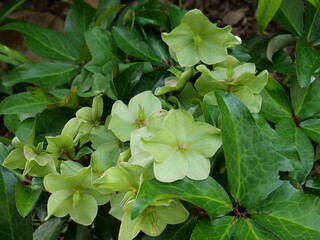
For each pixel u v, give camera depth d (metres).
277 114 0.33
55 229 0.35
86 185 0.29
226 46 0.34
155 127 0.28
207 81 0.31
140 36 0.38
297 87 0.34
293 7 0.40
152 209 0.27
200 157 0.27
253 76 0.31
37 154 0.31
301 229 0.26
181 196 0.26
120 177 0.27
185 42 0.32
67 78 0.43
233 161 0.27
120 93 0.36
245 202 0.27
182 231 0.29
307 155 0.31
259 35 0.40
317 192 0.33
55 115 0.35
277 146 0.30
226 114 0.27
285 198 0.27
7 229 0.31
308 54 0.35
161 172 0.26
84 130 0.33
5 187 0.32
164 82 0.36
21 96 0.36
